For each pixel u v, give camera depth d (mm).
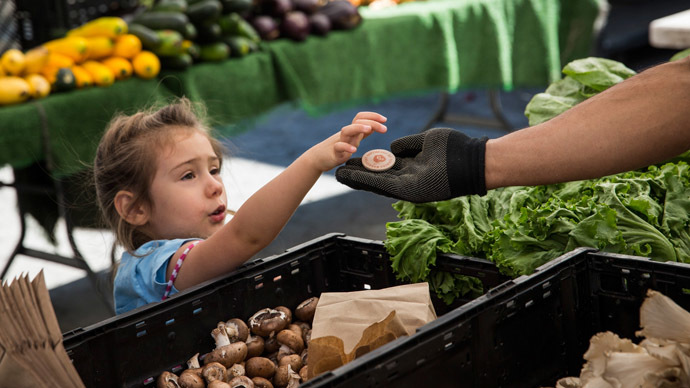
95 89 3613
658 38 4191
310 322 1532
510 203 1646
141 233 1795
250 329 1455
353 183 1234
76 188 3500
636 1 9492
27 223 3719
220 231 1467
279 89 4461
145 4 4223
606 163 1091
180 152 1670
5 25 3900
